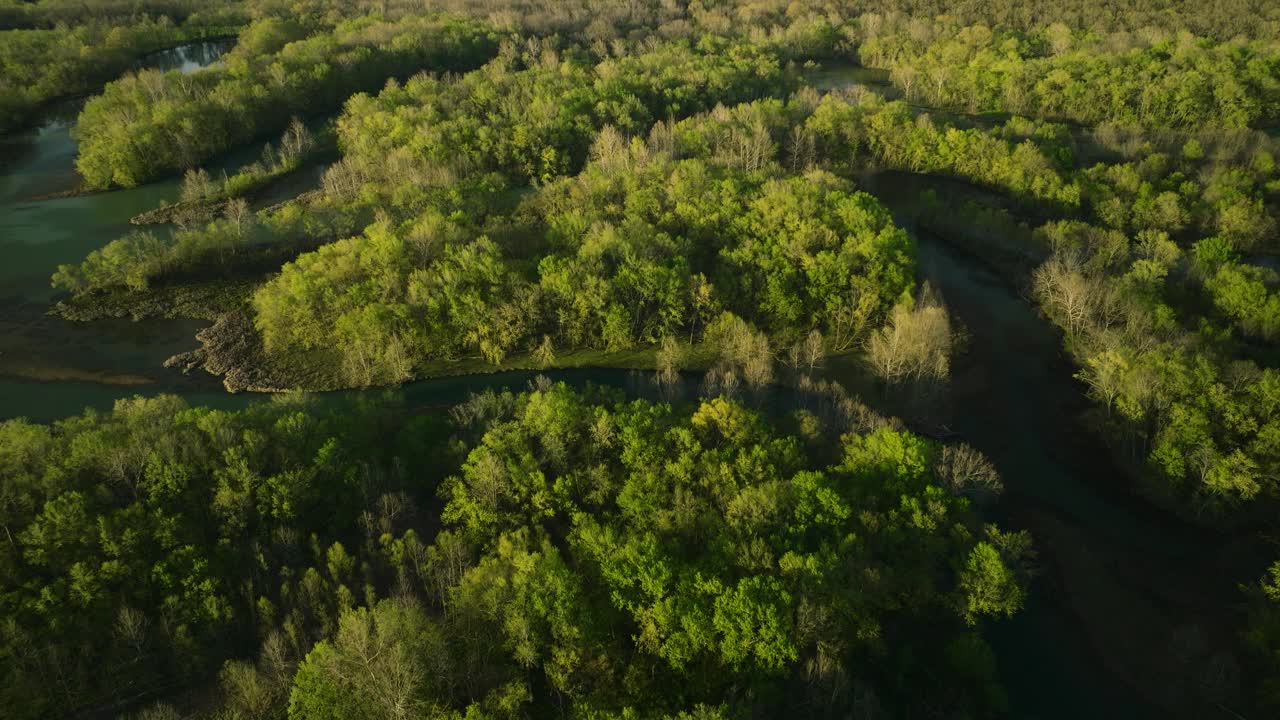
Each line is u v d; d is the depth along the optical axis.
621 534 100.44
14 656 84.38
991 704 89.56
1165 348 126.62
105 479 105.62
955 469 111.50
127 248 185.88
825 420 133.50
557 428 114.06
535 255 168.88
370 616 84.94
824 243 167.62
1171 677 95.69
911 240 176.12
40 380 154.62
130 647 89.75
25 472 104.25
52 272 188.12
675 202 185.00
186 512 103.06
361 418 124.12
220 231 191.75
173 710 82.88
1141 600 105.50
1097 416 136.25
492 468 106.31
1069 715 91.56
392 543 100.06
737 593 85.88
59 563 93.75
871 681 91.44
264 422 119.12
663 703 82.69
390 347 151.75
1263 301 143.38
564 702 82.75
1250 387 117.06
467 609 87.62
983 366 154.00
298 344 162.25
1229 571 108.44
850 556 92.75
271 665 85.38
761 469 108.81
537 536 102.06
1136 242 176.75
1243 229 178.88
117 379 155.38
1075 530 116.44
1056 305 161.75
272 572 100.00
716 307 159.50
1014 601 93.44
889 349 143.00
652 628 86.44
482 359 159.62
